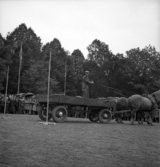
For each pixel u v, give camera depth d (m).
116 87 57.56
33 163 4.79
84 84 18.30
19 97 29.23
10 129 9.99
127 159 5.48
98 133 10.15
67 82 69.94
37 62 56.00
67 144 7.00
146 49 57.12
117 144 7.45
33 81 51.78
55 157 5.35
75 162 5.01
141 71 53.53
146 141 8.43
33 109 28.73
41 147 6.36
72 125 13.71
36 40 66.50
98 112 18.00
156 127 15.79
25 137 7.91
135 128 13.93
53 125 12.93
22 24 65.00
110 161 5.22
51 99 15.50
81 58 82.00
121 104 19.73
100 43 73.12
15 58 56.16
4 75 45.41
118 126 14.96
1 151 5.72
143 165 5.02
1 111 26.67
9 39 62.03
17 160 4.97
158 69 53.38
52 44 77.12
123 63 61.41
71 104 16.28
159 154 6.20
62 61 72.31
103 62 67.75
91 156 5.61
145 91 50.09
